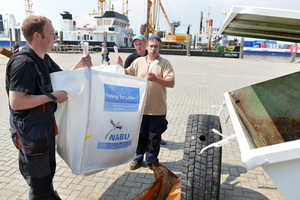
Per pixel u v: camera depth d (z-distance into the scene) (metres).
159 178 2.09
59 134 2.13
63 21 41.44
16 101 1.64
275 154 1.01
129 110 2.25
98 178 2.92
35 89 1.77
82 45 2.03
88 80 1.89
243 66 20.80
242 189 2.74
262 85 2.44
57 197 2.26
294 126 2.24
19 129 1.76
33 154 1.80
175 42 41.41
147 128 3.00
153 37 2.69
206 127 1.80
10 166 3.20
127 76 2.19
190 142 1.73
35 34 1.73
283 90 2.36
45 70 1.83
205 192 1.56
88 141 2.00
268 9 1.24
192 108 6.31
